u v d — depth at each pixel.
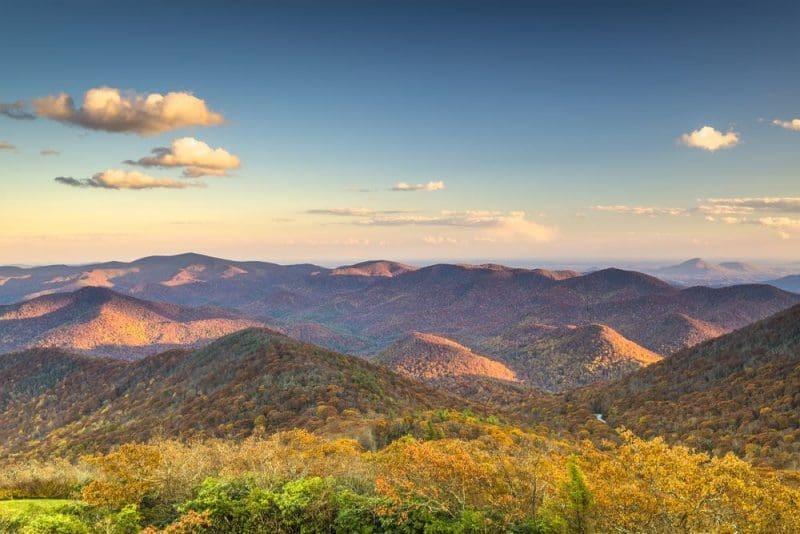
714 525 13.05
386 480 15.85
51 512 15.03
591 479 14.98
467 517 14.23
